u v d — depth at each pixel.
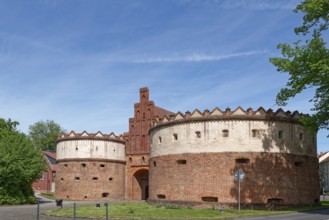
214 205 42.16
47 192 95.50
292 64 35.16
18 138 52.41
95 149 70.12
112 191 70.19
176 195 45.22
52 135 120.75
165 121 48.97
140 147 71.88
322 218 27.98
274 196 42.06
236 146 43.16
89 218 29.73
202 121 45.09
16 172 49.62
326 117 35.47
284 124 44.38
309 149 46.00
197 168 44.22
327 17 34.91
